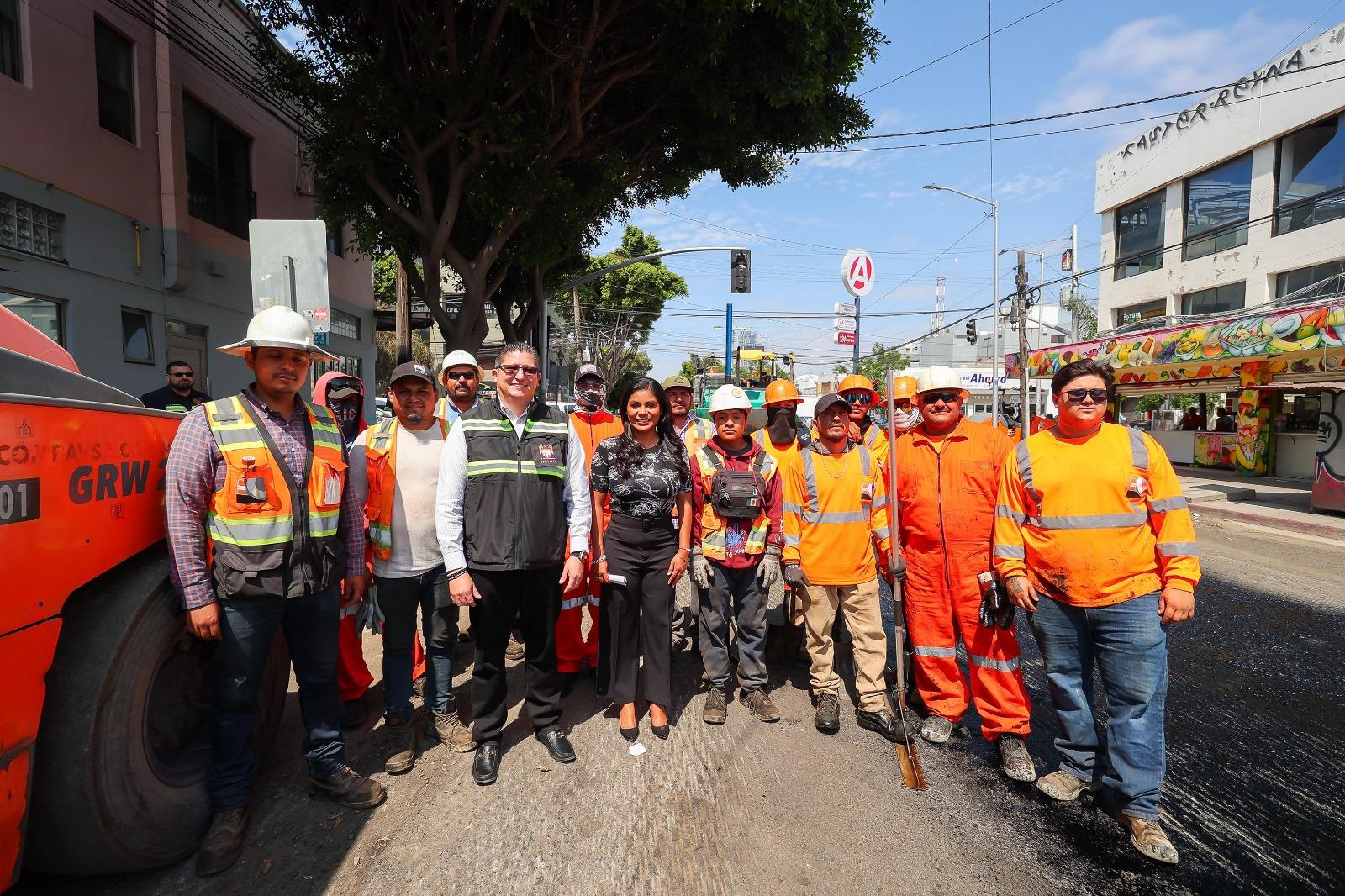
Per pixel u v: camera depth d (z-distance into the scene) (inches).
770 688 162.9
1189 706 150.5
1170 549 101.9
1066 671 114.0
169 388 242.2
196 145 440.8
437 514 117.4
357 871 94.7
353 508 118.7
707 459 148.3
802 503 140.8
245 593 96.1
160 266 400.8
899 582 135.6
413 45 368.5
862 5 365.7
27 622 75.3
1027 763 119.2
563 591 128.8
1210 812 110.0
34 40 318.0
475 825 105.0
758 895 90.0
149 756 91.9
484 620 118.6
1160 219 717.9
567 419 128.7
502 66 379.2
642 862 96.6
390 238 423.5
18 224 314.8
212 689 107.3
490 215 383.6
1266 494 471.5
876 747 131.6
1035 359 713.0
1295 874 94.5
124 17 371.9
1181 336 484.4
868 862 96.7
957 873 94.5
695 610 185.5
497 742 122.1
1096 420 108.9
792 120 406.9
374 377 700.0
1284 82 573.3
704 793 114.3
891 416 134.5
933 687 136.3
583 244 600.4
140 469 95.0
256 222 200.5
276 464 99.3
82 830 82.5
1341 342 366.6
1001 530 118.6
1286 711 147.9
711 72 347.6
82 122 345.7
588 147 419.2
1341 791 116.3
